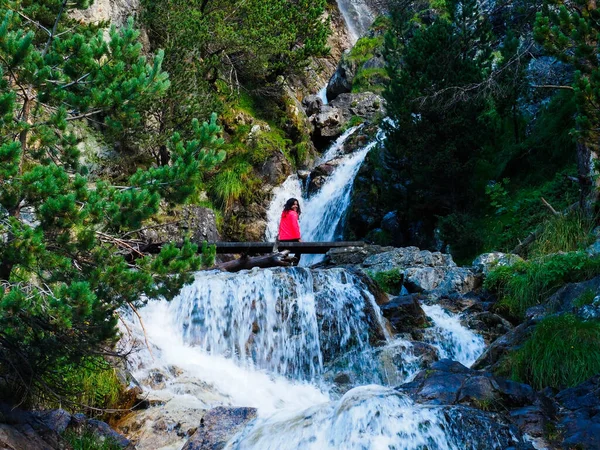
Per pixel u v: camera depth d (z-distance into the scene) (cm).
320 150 2430
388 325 1116
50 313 572
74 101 682
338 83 2750
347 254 1451
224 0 2164
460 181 1720
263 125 2253
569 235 1303
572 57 1077
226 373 958
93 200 612
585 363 803
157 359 926
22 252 569
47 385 650
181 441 719
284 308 1060
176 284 662
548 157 1698
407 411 623
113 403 777
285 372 1020
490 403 672
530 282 1174
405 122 1719
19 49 630
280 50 2192
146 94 724
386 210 1903
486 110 1777
